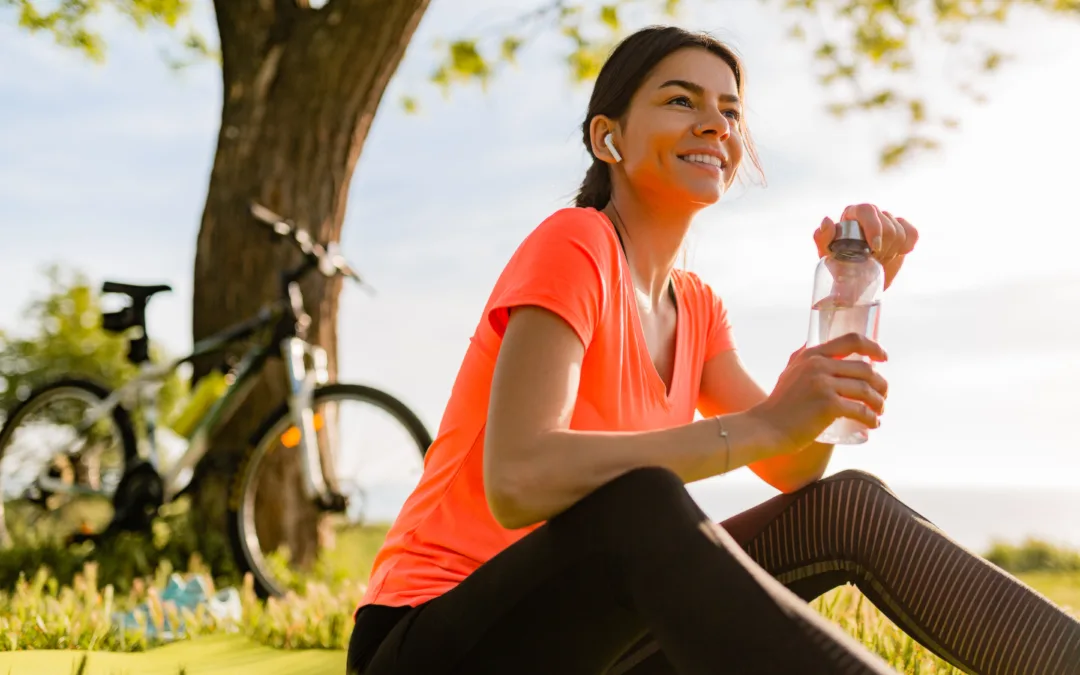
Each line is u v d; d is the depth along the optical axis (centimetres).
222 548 492
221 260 540
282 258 536
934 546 155
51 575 445
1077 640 143
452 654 132
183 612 312
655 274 170
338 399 417
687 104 164
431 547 150
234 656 272
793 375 132
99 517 486
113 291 469
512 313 139
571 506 124
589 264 141
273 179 543
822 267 155
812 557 161
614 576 121
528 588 126
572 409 135
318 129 548
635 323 154
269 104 551
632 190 167
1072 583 536
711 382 185
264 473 517
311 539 524
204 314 540
